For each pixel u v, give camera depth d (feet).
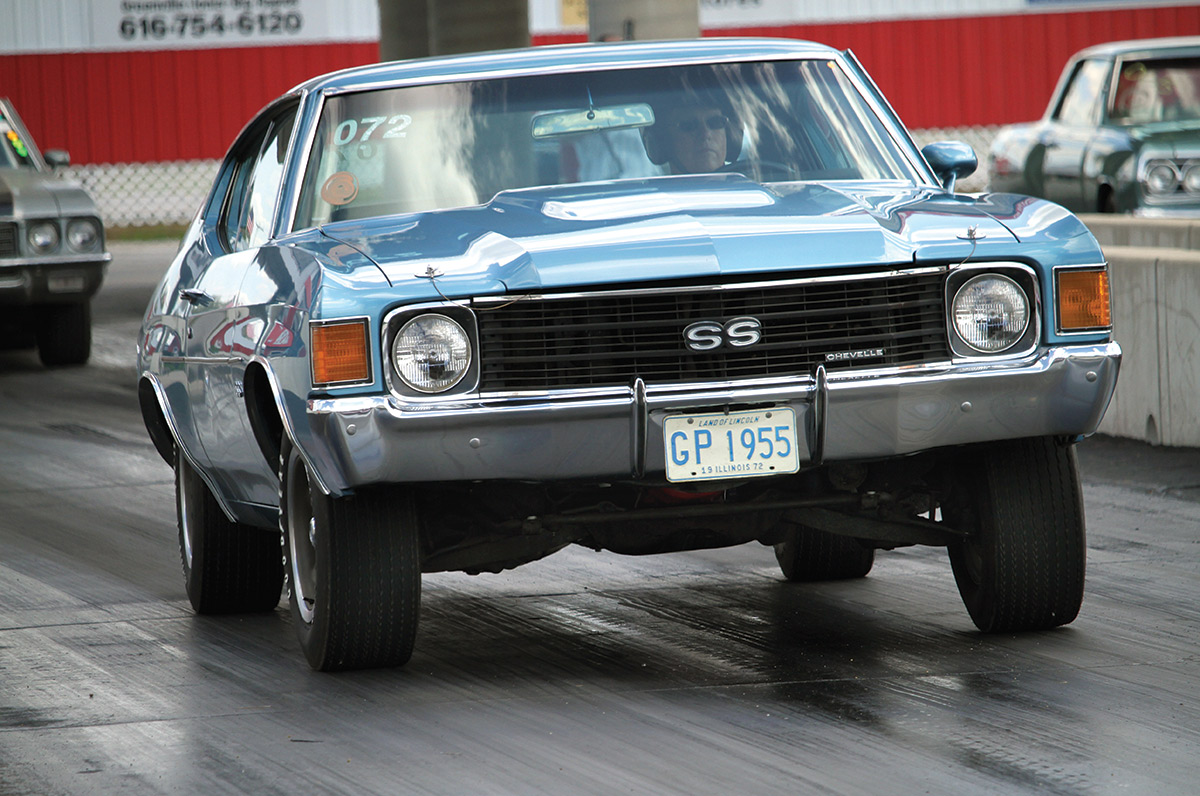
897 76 306.35
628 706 45.44
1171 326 90.38
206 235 61.05
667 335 45.19
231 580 59.31
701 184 52.11
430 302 44.78
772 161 55.01
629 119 54.95
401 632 48.44
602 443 45.06
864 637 52.95
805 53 58.18
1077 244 47.57
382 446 44.52
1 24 291.99
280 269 49.21
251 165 60.03
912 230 47.19
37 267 138.62
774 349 45.57
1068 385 46.91
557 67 56.18
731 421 45.44
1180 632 52.49
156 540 75.92
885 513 50.70
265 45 298.56
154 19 295.89
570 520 47.60
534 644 53.67
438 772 40.01
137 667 52.19
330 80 56.34
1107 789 37.37
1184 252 92.22
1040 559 50.24
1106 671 47.65
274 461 51.44
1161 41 168.14
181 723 45.19
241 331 50.67
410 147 54.13
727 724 43.29
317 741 43.04
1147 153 148.56
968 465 50.90
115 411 119.85
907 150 56.70
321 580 48.08
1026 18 305.94
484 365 44.93
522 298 44.75
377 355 44.75
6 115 152.25
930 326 46.55
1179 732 41.63
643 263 45.03
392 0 227.61
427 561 48.85
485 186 53.11
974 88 306.96
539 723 44.01
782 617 56.54
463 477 44.93
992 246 46.78
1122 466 86.38
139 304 185.26
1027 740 41.14
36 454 101.86
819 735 42.04
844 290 45.93
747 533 49.93
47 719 46.03
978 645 51.11
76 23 294.05
